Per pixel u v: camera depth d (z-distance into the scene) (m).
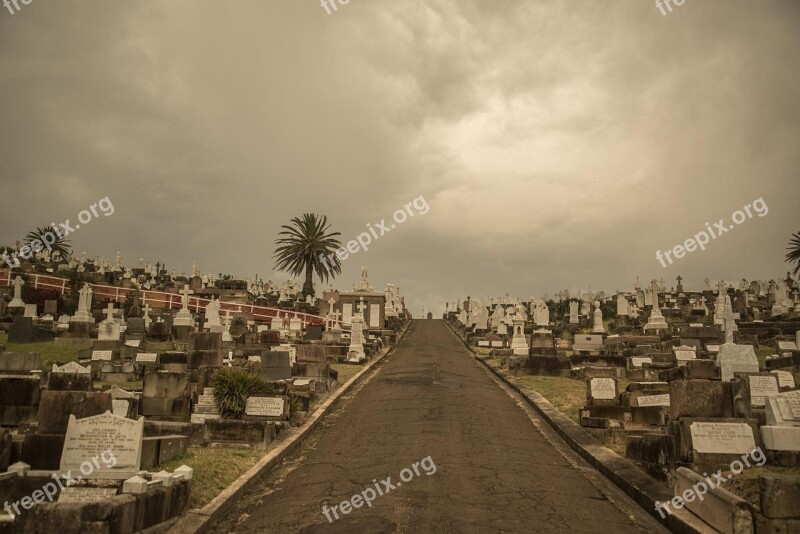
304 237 76.38
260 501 11.66
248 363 23.09
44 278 52.62
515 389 26.22
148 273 75.31
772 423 11.16
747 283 72.62
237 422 15.40
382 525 10.10
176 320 35.72
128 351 29.03
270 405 16.77
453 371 32.78
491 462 14.25
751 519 8.59
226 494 11.42
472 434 17.23
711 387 11.95
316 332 42.88
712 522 9.27
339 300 61.16
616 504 11.45
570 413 19.86
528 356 31.64
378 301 58.44
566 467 14.08
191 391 17.58
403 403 22.36
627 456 13.91
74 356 29.06
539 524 10.21
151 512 9.11
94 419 10.66
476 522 10.23
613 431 15.62
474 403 22.33
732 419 11.37
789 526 8.34
